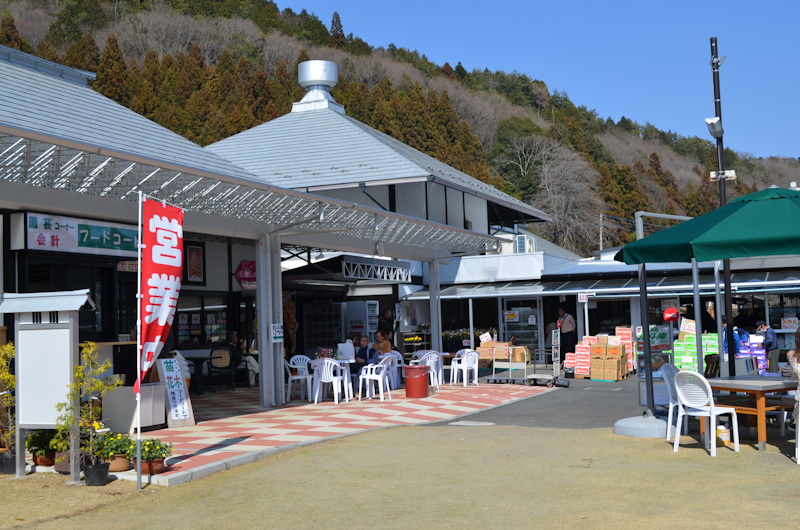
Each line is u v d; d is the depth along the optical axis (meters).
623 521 5.55
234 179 10.72
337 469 7.89
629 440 9.26
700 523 5.43
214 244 20.27
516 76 99.81
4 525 6.00
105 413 10.82
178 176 10.23
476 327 27.91
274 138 21.28
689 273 24.09
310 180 17.94
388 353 17.12
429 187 22.58
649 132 100.38
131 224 12.71
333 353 20.95
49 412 7.57
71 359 7.51
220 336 20.36
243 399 16.08
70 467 7.50
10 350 8.13
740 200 9.03
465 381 17.73
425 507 6.16
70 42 79.12
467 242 20.30
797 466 7.33
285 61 89.56
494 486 6.85
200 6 93.25
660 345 17.17
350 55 95.69
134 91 70.06
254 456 8.62
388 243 19.34
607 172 74.62
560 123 87.25
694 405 8.27
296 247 21.41
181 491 7.09
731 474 7.05
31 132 7.69
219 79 74.00
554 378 17.72
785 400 9.30
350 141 19.98
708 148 100.44
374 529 5.57
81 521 6.10
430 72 99.06
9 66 13.02
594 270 25.69
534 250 34.59
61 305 7.47
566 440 9.50
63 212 11.30
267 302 14.45
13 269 10.87
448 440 9.76
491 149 79.81
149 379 11.38
